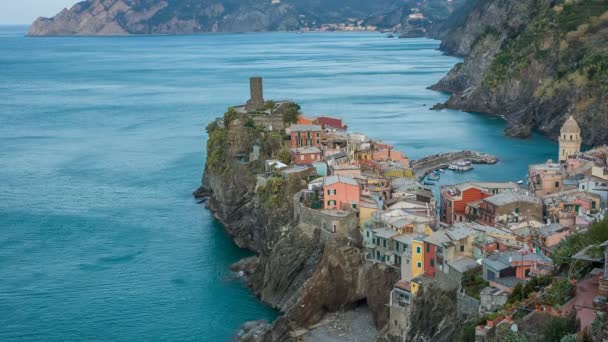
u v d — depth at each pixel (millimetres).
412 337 126625
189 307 163000
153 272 181750
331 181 172875
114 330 152875
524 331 88688
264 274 172500
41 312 160750
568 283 93750
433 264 134625
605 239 109625
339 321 155000
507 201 166500
